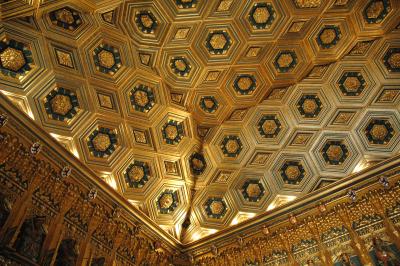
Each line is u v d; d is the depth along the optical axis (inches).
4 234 272.5
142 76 392.2
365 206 382.0
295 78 406.9
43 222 313.0
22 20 307.7
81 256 334.0
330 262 370.9
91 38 349.4
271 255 410.6
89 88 368.2
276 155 444.8
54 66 340.2
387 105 391.9
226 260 432.8
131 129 408.5
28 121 316.8
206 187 470.0
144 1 345.4
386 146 397.1
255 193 458.9
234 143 451.8
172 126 432.5
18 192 301.4
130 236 400.8
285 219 418.3
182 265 447.2
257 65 403.2
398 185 371.2
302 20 367.2
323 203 402.9
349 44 376.2
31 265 281.0
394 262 340.2
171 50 386.6
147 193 437.1
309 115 421.4
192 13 362.3
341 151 420.5
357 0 346.9
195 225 477.7
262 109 430.3
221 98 427.2
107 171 397.4
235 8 363.3
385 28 357.7
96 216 367.2
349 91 400.5
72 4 319.9
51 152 333.7
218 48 392.8
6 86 318.0
